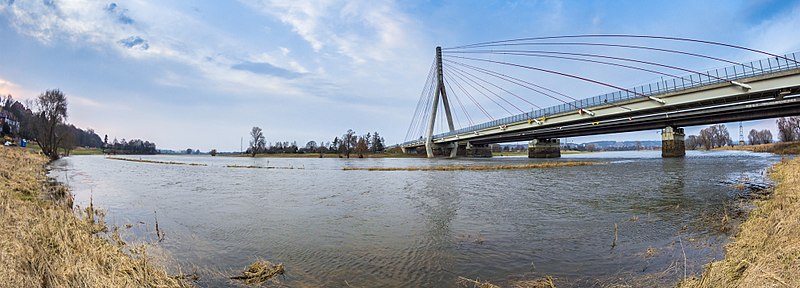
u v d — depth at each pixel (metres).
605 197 24.52
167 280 8.64
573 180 37.47
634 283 8.87
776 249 7.86
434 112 127.50
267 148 191.38
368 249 12.42
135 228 15.70
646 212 18.67
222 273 10.03
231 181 40.00
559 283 9.12
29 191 22.83
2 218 11.48
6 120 122.00
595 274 9.69
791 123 129.00
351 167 68.81
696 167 52.25
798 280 6.08
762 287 6.17
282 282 9.36
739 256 8.70
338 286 9.05
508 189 30.38
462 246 12.71
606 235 13.98
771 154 101.38
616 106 66.31
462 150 141.62
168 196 26.81
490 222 16.81
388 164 83.75
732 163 60.00
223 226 16.20
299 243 13.23
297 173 53.44
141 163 86.69
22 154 63.91
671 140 90.25
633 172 46.09
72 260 8.28
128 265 9.01
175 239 13.81
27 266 7.54
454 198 25.17
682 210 18.92
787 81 44.78
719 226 14.69
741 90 49.16
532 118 85.38
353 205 22.33
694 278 8.34
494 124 100.19
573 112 74.56
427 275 9.83
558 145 120.81
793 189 18.31
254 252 12.09
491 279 9.49
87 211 17.20
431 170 58.97
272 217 18.39
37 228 10.80
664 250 11.62
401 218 18.02
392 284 9.20
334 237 14.15
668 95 57.88
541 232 14.68
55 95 89.56
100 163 80.88
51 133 89.94
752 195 23.27
